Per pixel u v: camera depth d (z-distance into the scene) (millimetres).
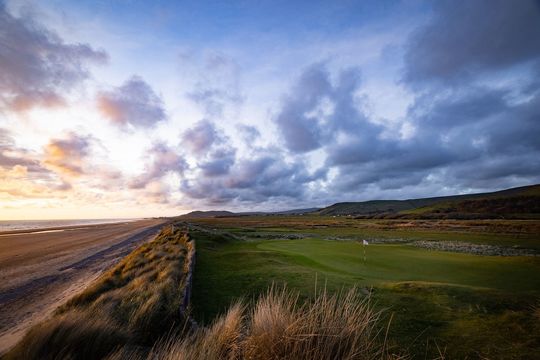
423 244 30875
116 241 35531
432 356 4922
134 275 11070
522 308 6867
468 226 55500
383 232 49562
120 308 5727
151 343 4566
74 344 3652
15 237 44312
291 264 13992
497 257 16750
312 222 91875
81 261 19719
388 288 8875
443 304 7402
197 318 6480
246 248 21984
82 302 7934
